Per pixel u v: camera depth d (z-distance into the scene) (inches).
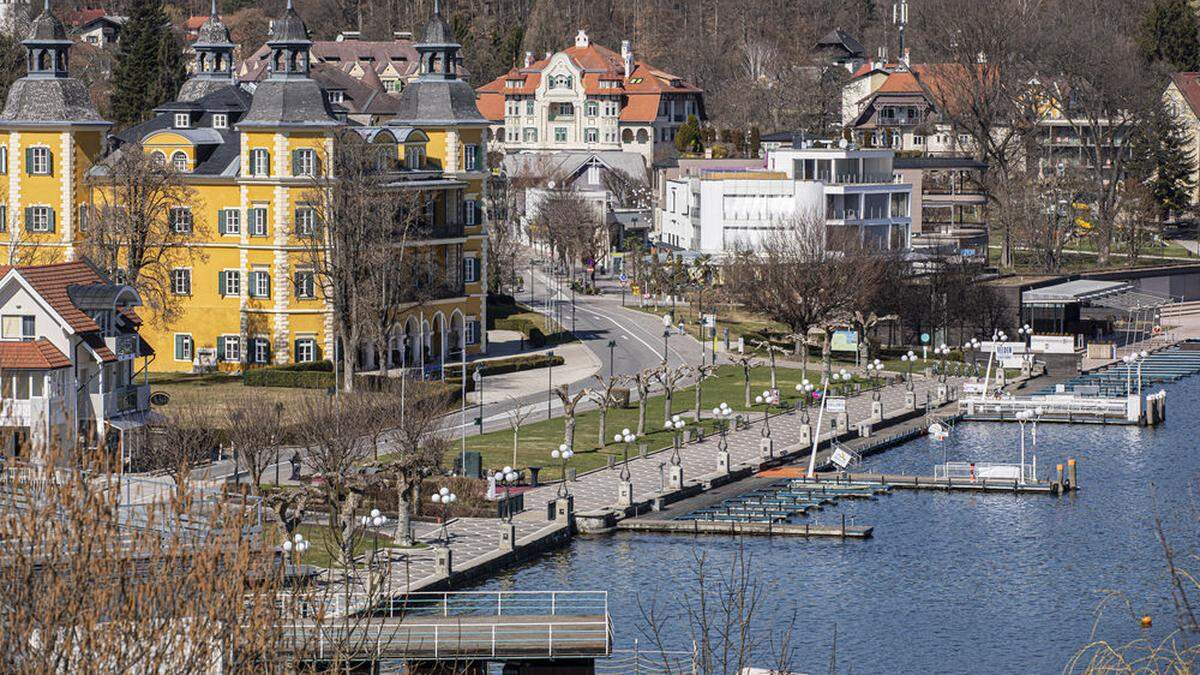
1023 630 7204.7
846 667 6732.3
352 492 7209.6
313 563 7229.3
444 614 6653.5
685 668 6535.4
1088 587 7790.4
